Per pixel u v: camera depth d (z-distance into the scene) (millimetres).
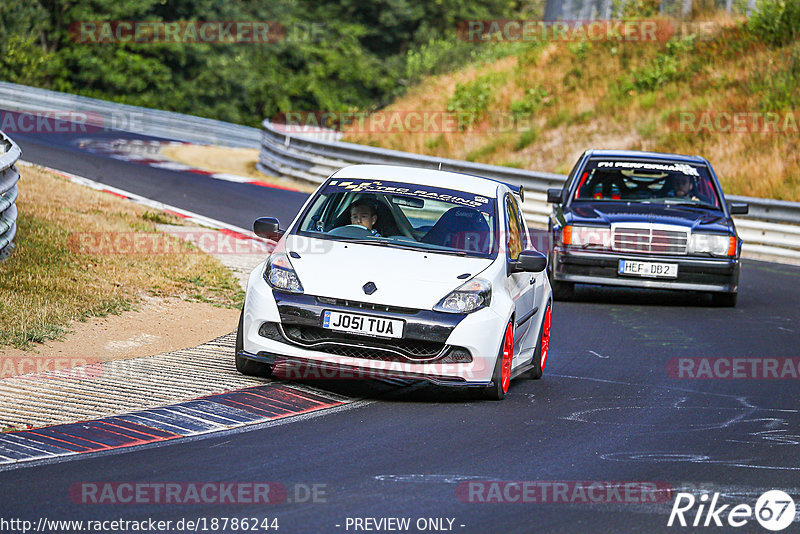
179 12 187250
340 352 27484
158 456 21719
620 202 49531
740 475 22547
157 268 43781
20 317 32531
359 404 27516
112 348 31594
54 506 18312
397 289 27656
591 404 29297
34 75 168375
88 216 53562
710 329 42594
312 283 27906
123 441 22688
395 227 30516
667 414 28375
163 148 110812
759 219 68750
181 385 27828
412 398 28656
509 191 34094
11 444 21938
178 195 73188
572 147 99250
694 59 107875
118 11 178125
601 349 37938
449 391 29953
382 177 32406
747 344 39625
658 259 46594
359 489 20125
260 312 28000
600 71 112500
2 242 39719
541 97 111125
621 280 46906
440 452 23188
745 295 52125
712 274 46719
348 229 30453
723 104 97062
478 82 118438
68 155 91438
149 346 32406
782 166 84000
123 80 175625
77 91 174375
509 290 29594
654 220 46844
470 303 27797
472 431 25297
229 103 189250
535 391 30750
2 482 19484
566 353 37094
